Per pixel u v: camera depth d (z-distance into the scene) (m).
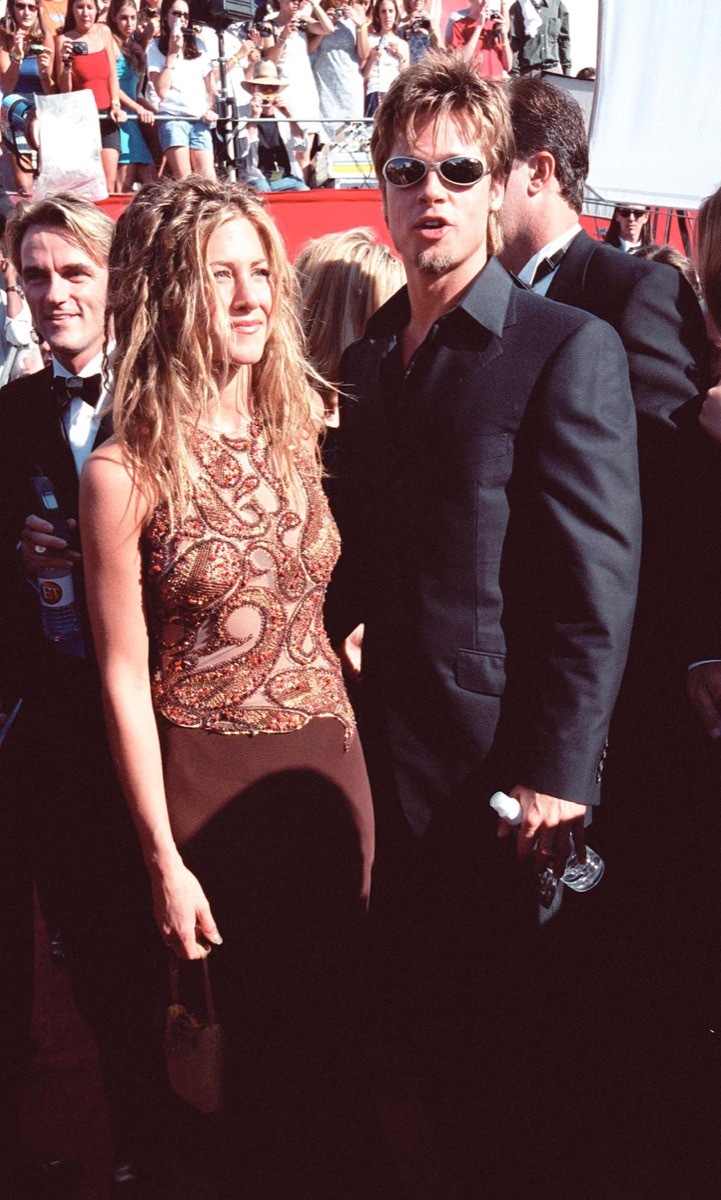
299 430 2.06
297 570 1.98
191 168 7.61
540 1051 2.22
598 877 2.25
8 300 6.25
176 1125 2.14
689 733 2.22
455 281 2.09
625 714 2.37
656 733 2.31
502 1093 2.23
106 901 2.43
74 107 6.98
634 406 2.23
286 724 1.96
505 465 2.00
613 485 1.94
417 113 2.02
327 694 2.03
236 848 1.95
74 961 2.47
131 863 2.41
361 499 2.23
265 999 2.01
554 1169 2.26
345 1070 2.09
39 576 2.34
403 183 2.06
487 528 2.02
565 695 1.95
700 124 4.13
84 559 1.92
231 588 1.91
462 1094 2.27
